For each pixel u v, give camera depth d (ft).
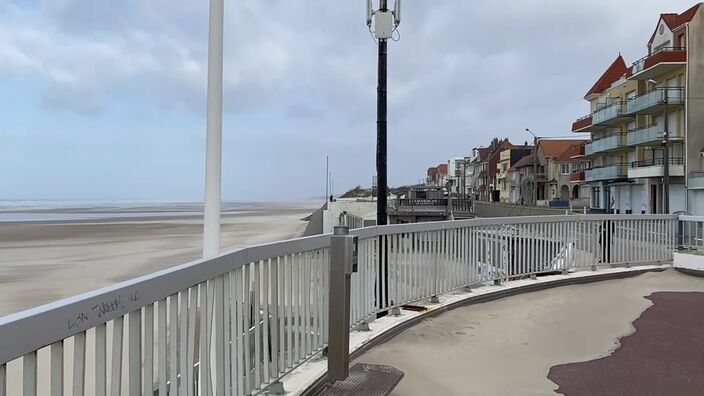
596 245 32.86
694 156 137.69
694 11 143.13
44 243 119.96
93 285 61.26
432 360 16.74
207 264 9.86
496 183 372.79
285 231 171.73
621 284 30.14
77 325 6.54
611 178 175.52
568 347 18.39
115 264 81.30
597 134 201.87
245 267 11.60
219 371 10.38
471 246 26.50
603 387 14.74
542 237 30.30
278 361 12.98
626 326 21.09
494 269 27.89
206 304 10.02
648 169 147.95
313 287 15.07
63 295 54.90
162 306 8.55
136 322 7.88
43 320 5.98
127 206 565.12
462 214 150.30
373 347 17.88
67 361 13.01
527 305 24.59
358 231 18.03
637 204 164.55
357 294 18.25
